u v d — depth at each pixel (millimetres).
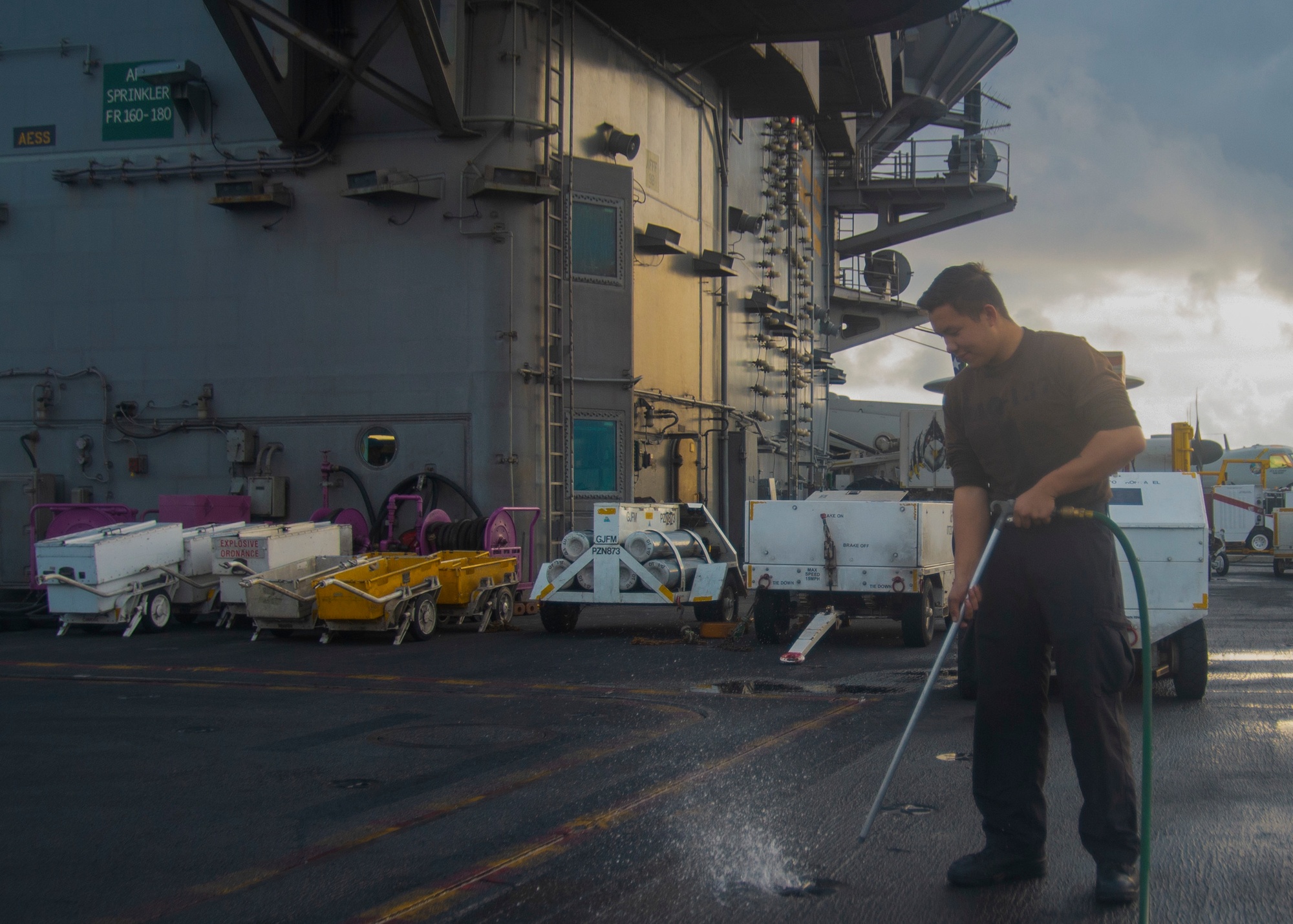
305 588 14109
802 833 4895
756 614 13422
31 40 21234
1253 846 4641
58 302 21047
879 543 12961
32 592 16969
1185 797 5527
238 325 20344
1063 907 3844
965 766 6270
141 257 20766
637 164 22891
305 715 8398
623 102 22422
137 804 5684
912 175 46875
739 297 28953
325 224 20016
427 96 19516
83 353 20938
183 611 15672
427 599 14148
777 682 10164
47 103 21172
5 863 4688
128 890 4324
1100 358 3918
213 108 20484
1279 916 3766
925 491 17188
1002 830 4125
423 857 4680
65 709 8750
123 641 14031
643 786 5918
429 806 5594
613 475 20781
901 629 15383
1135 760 6461
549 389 19797
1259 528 35719
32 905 4156
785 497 33125
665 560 14586
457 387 19359
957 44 45031
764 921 3750
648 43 23391
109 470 20750
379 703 8984
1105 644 3846
